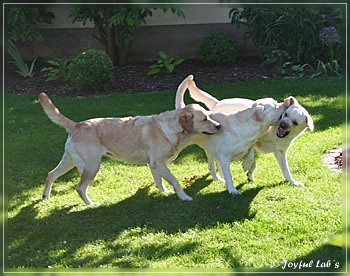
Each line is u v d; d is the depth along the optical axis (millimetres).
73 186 5582
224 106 5547
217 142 5160
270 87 8609
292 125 4926
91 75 8992
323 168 5625
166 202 5055
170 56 11125
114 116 7594
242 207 4805
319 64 9391
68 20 11195
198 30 11062
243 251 4109
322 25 9875
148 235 4445
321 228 4352
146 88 9281
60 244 4375
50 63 9930
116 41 10883
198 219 4664
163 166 5113
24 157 6328
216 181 5512
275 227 4410
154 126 5102
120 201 5172
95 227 4645
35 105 8398
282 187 5215
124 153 5129
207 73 9898
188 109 5074
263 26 10023
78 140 4996
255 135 5066
